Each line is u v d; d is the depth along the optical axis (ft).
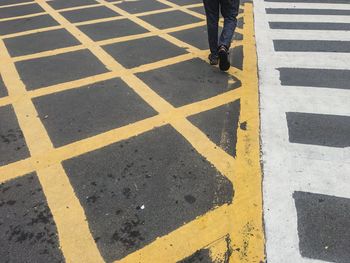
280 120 14.88
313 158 12.79
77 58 20.31
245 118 15.02
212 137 13.91
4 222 10.51
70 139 13.84
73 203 11.12
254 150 13.21
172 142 13.62
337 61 19.80
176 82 17.75
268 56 20.48
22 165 12.62
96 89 17.15
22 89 17.25
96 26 25.04
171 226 10.36
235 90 17.06
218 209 10.87
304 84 17.52
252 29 24.44
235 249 9.69
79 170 12.37
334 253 9.52
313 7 28.96
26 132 14.24
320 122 14.73
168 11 28.19
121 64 19.61
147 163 12.64
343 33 23.58
